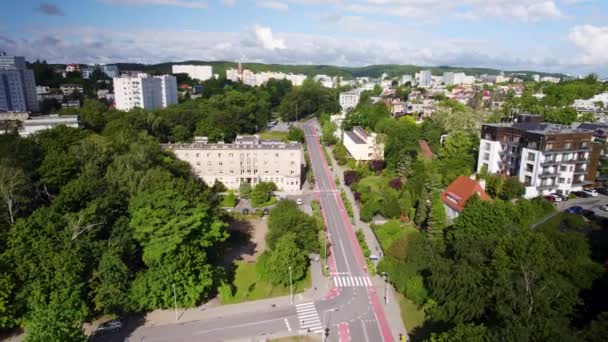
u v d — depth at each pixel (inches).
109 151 4284.0
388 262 3324.3
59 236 2815.0
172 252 2842.0
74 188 3206.2
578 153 4325.8
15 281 2490.2
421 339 2517.2
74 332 2065.7
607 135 5088.6
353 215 4650.6
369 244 3914.9
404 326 2689.5
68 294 2450.8
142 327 2677.2
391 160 5777.6
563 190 4343.0
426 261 3046.3
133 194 3486.7
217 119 7824.8
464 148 5418.3
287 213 3730.3
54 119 5959.6
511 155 4626.0
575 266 2397.9
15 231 2731.3
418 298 2847.0
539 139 4185.5
